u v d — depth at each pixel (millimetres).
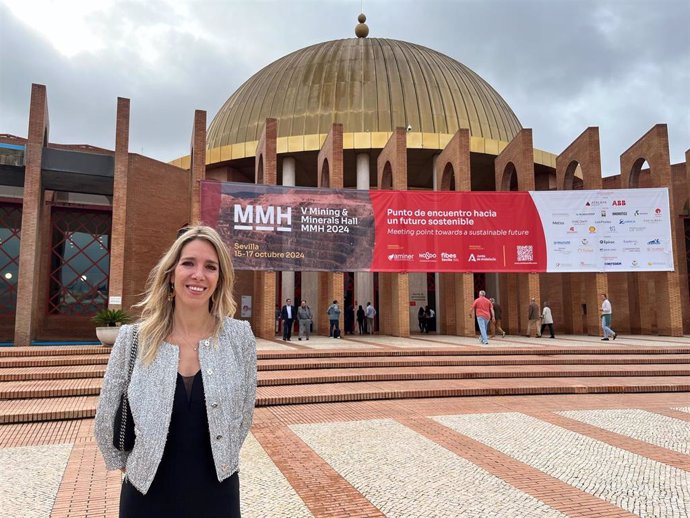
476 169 28922
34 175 18391
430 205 21109
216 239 2273
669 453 6152
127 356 2062
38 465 5652
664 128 22109
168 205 24406
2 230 23344
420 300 28766
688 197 25250
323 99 29250
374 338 20359
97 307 24469
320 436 6926
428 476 5270
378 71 30219
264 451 6191
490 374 11641
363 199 20750
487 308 16953
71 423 7738
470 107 30547
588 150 22609
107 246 24906
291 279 25109
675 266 21766
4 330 22844
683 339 19688
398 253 20781
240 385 2145
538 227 21219
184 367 2082
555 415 8305
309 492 4793
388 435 6984
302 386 10430
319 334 22719
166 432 1938
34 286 18859
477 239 21125
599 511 4348
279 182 28125
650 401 9617
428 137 25797
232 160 27375
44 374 10359
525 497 4672
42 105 18734
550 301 27422
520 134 22641
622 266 21078
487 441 6672
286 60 33438
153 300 2164
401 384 10695
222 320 2232
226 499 2010
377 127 28438
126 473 1963
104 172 20156
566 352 14555
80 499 4621
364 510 4359
